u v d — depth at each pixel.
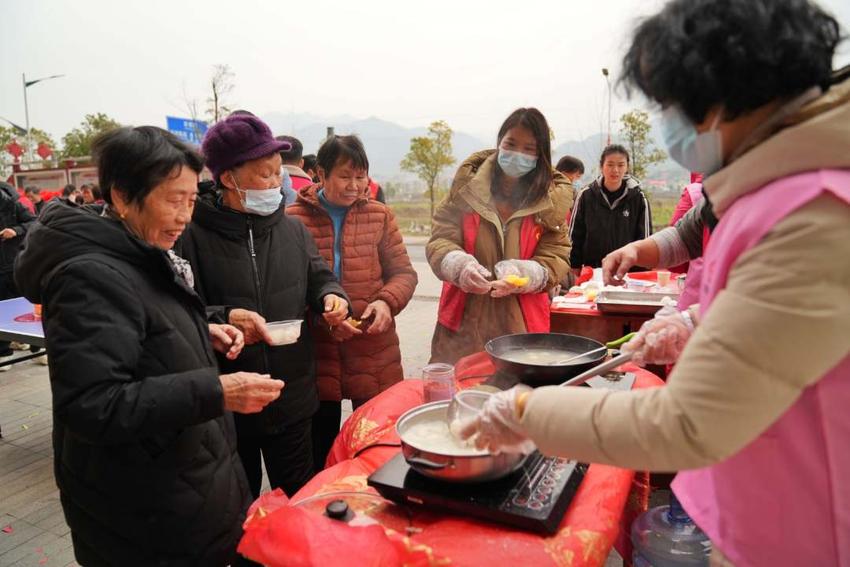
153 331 1.30
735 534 0.90
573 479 1.14
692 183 2.72
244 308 1.88
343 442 1.53
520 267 2.20
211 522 1.40
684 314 1.28
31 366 4.97
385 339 2.46
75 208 1.28
